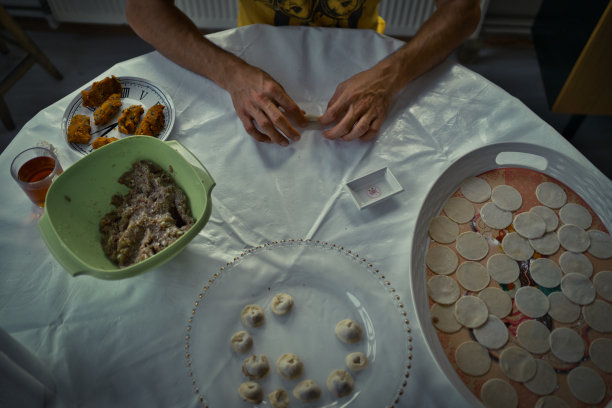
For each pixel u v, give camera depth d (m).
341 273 0.77
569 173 0.87
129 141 0.81
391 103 1.03
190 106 1.04
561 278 0.77
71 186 0.79
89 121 0.98
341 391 0.67
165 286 0.78
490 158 0.89
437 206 0.85
